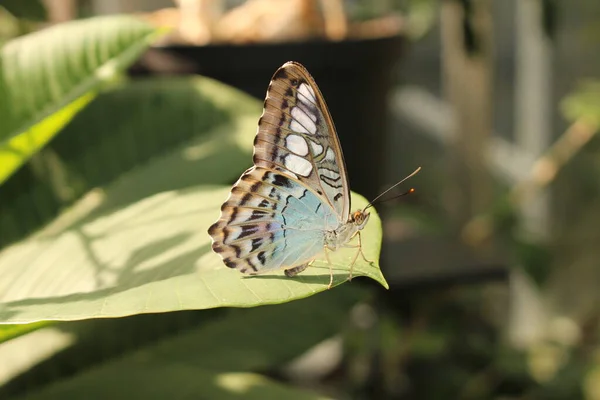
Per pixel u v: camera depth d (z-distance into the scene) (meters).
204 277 0.83
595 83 1.45
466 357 1.47
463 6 1.14
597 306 1.55
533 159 1.59
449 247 1.30
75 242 0.90
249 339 0.99
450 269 1.18
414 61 2.04
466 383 1.41
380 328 1.42
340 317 1.00
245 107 1.01
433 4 1.47
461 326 1.54
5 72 0.94
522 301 1.74
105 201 0.97
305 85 0.86
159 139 1.00
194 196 0.90
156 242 0.87
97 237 0.89
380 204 1.08
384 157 1.08
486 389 1.41
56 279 0.87
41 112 0.93
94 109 1.01
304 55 1.01
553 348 1.50
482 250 1.31
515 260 1.38
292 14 1.05
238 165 0.97
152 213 0.90
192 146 0.99
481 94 1.38
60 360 0.96
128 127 1.01
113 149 1.00
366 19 1.10
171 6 1.38
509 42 1.77
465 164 1.42
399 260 1.23
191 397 0.95
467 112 1.39
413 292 1.38
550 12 1.24
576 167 1.58
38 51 0.95
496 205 1.43
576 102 1.35
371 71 1.03
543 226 1.62
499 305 1.77
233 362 0.97
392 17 1.11
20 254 0.91
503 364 1.43
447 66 1.45
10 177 0.99
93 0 1.37
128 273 0.86
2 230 0.98
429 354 1.43
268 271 0.86
